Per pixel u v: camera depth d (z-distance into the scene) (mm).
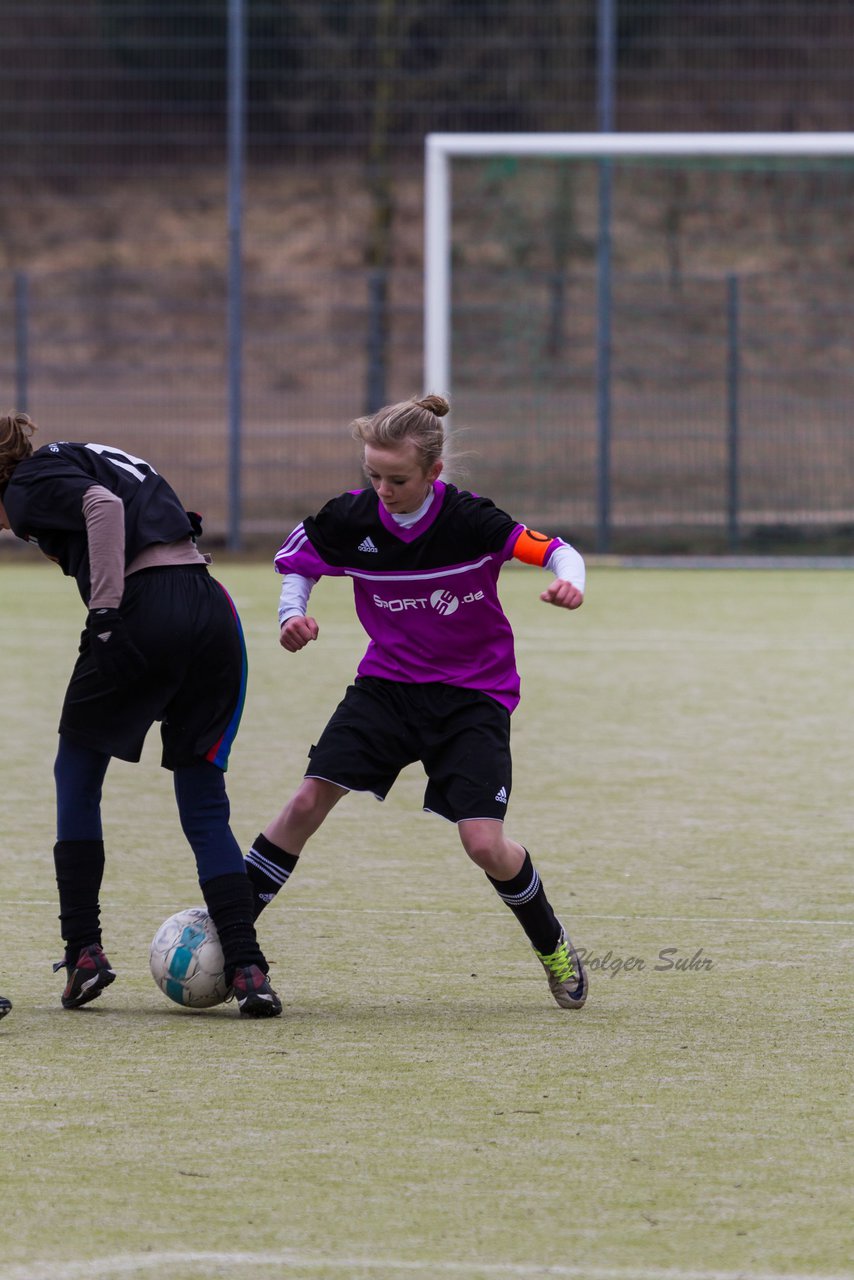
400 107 58812
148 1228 9180
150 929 16188
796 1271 8680
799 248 58375
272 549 56125
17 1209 9422
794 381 55812
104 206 72812
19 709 29766
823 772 24469
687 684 32562
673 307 56781
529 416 56781
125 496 13578
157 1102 11211
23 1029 12984
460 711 13750
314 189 74312
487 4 58531
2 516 13570
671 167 57031
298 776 24141
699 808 22062
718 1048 12461
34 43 58656
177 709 13625
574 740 27047
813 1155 10266
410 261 73625
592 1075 11820
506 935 15977
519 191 58656
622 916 16641
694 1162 10148
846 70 58312
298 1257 8836
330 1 58438
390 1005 13680
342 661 35188
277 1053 12328
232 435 55625
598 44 55281
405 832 20812
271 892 13945
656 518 55719
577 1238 9062
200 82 59031
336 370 64938
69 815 13633
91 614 12898
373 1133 10625
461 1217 9336
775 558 53375
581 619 42062
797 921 16453
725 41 58375
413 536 13562
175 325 77625
